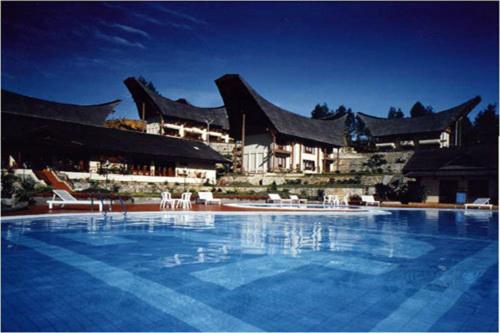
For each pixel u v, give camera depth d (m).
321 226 12.75
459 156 27.80
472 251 8.29
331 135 50.47
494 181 26.30
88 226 11.27
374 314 4.17
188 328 3.69
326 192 30.44
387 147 56.81
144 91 51.34
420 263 6.93
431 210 21.73
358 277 5.81
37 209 14.92
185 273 5.93
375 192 29.34
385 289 5.16
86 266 6.32
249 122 44.75
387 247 8.71
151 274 5.84
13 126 27.67
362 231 11.60
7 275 5.63
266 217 15.55
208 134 53.25
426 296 4.86
